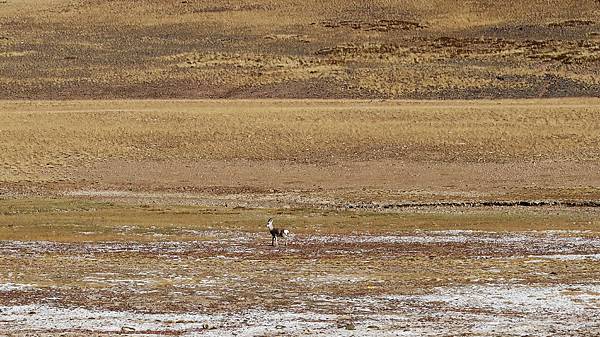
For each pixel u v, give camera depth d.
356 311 46.84
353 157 133.00
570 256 64.81
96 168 129.62
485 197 107.81
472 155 131.88
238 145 138.88
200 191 117.19
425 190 114.50
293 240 75.88
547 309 46.72
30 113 159.00
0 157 133.38
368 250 69.75
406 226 85.00
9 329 43.00
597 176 119.75
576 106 159.00
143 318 45.34
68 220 90.94
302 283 55.16
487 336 40.97
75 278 57.06
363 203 105.12
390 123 148.88
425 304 48.41
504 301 48.81
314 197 111.12
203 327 43.06
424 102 176.38
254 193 115.19
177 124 150.00
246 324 43.81
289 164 130.50
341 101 179.88
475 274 57.47
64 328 43.12
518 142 136.50
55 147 138.12
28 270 60.12
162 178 124.75
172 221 89.94
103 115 156.38
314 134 143.12
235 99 190.12
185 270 60.19
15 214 96.75
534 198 106.00
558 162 127.25
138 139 141.62
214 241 75.69
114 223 88.44
